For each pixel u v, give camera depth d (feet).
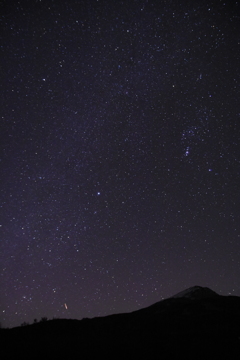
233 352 17.13
